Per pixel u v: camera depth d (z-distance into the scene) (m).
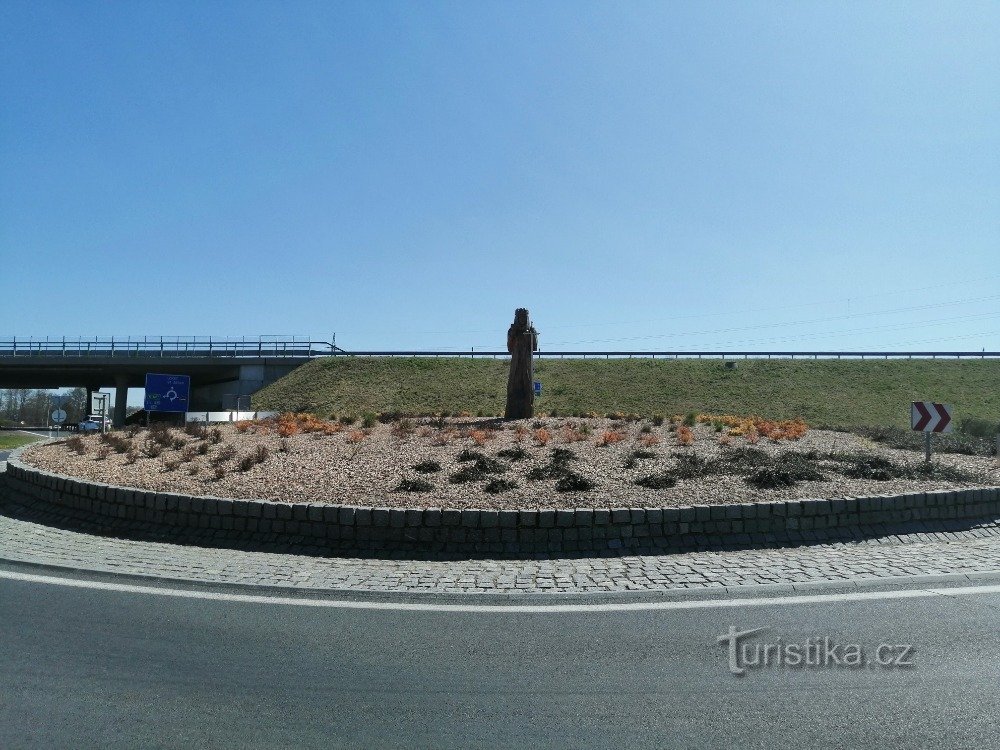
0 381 64.88
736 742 3.90
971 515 10.15
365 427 17.78
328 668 4.96
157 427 18.91
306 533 9.02
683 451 13.52
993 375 51.50
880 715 4.23
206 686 4.66
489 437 15.16
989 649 5.27
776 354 56.91
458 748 3.86
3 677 4.77
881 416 44.72
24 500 12.48
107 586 7.05
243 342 56.59
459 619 6.04
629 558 8.27
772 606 6.35
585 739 3.95
